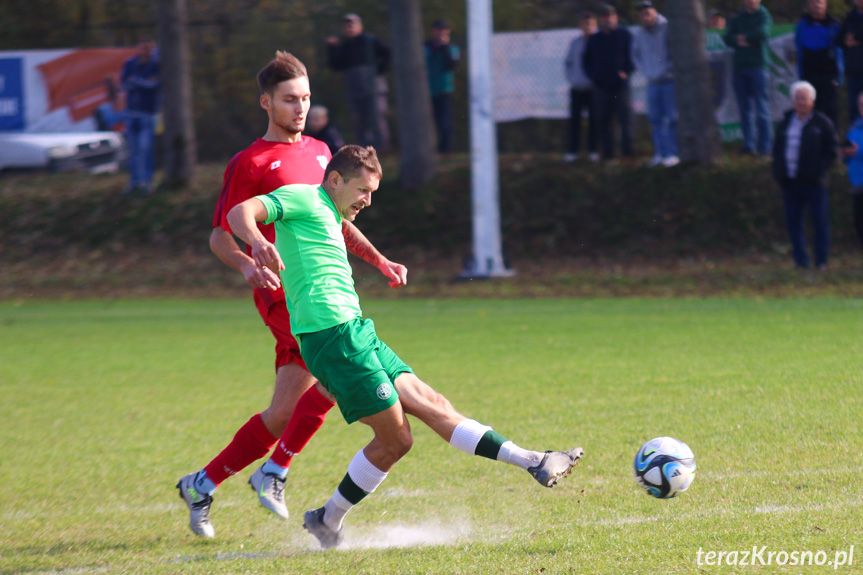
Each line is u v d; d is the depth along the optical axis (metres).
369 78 57.09
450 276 48.31
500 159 59.97
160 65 61.59
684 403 20.25
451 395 22.75
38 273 54.44
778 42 52.56
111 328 38.47
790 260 46.09
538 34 57.78
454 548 11.94
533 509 13.61
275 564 11.69
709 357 25.95
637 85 56.34
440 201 56.50
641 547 11.42
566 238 51.66
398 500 14.52
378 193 57.81
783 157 40.94
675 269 46.38
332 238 12.53
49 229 59.50
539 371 25.52
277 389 13.71
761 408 19.22
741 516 12.43
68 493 15.78
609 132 55.84
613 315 36.03
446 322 36.34
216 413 22.27
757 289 40.28
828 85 44.31
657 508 13.17
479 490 14.87
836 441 16.23
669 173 53.53
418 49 57.00
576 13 68.44
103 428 20.98
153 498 15.39
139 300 47.47
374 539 12.71
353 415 12.04
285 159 14.20
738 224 49.72
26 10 75.50
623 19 65.44
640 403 20.59
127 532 13.48
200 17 74.25
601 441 17.39
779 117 53.28
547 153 60.94
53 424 21.58
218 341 34.41
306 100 14.27
